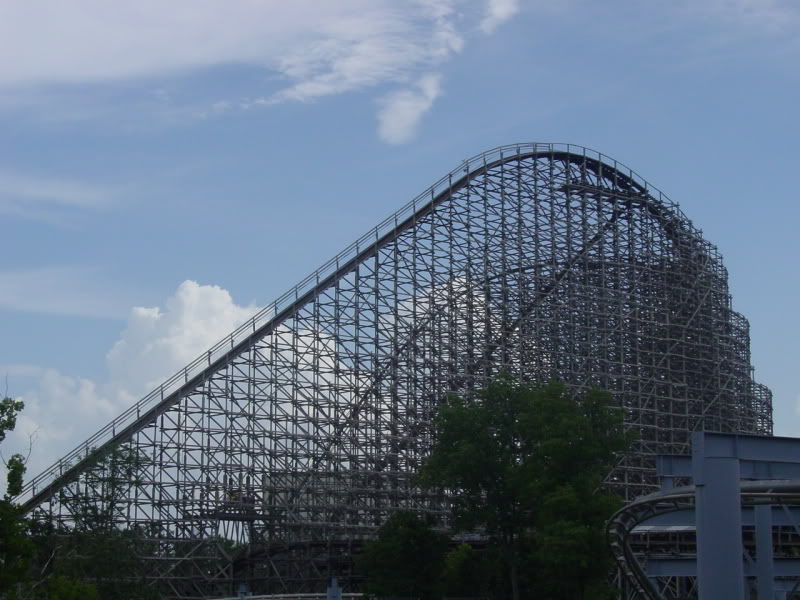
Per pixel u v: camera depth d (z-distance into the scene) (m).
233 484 72.56
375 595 67.94
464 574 69.75
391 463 78.19
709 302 95.12
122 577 61.12
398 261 81.06
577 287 85.12
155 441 71.94
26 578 39.94
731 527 30.53
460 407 68.00
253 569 76.75
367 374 78.12
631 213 91.56
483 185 84.50
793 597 55.25
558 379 79.69
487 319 82.00
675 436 89.44
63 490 64.44
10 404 38.44
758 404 103.19
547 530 60.16
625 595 67.38
